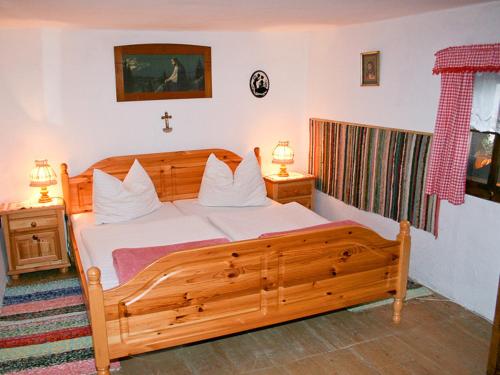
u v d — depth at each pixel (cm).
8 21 351
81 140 434
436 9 327
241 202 449
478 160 322
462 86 312
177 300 262
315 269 293
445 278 360
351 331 318
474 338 307
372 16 362
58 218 401
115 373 274
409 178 379
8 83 401
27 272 410
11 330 318
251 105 497
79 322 329
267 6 294
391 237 411
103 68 428
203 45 461
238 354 293
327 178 496
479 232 327
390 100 395
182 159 466
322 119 494
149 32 437
